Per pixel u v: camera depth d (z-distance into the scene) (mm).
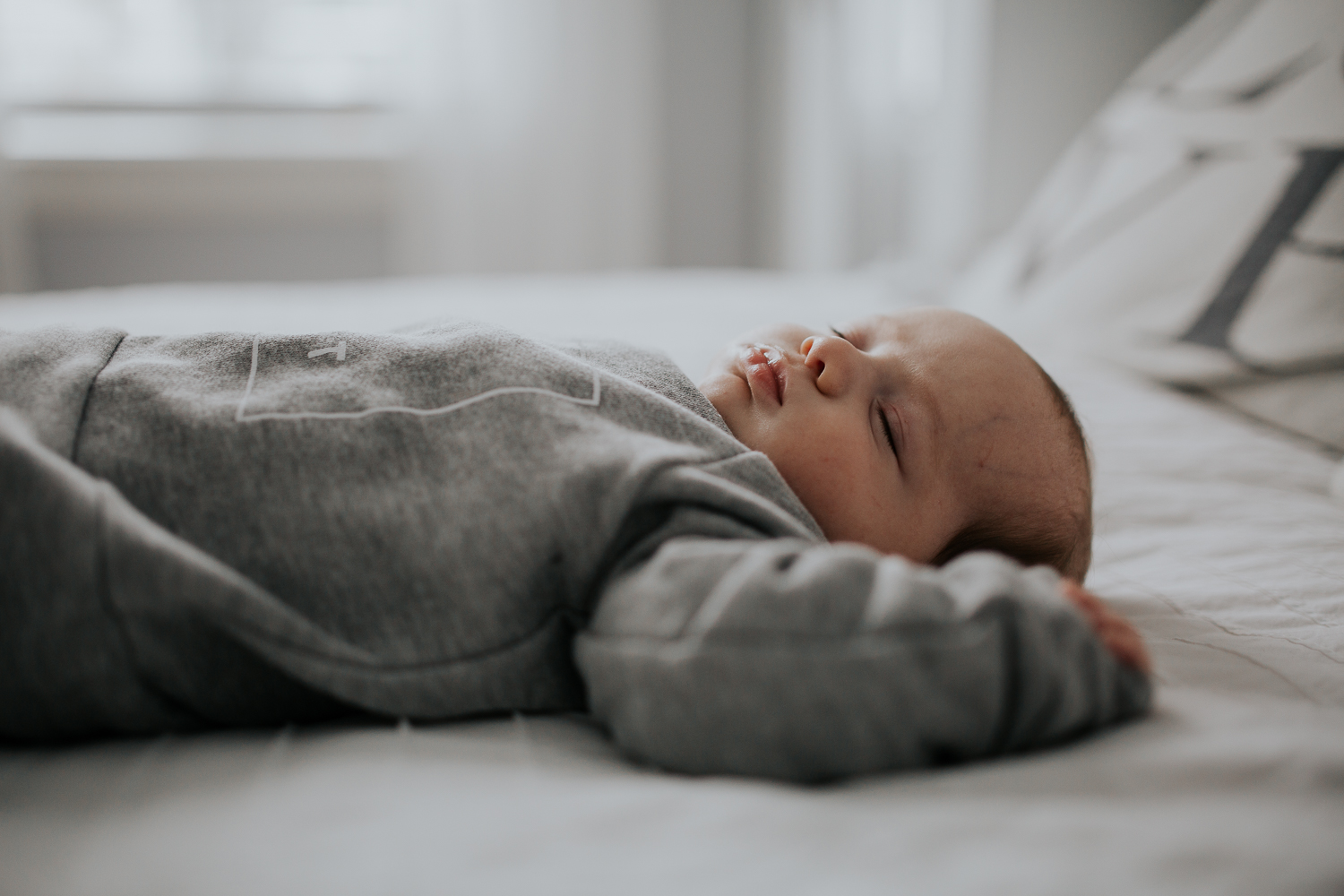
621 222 2510
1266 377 1170
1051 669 494
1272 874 395
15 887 391
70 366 634
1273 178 1249
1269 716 542
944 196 2479
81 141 2254
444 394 647
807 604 499
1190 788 463
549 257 2461
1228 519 921
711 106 2695
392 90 2338
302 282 2457
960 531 777
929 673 481
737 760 495
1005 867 400
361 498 590
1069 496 799
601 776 511
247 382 654
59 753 518
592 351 770
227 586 517
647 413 664
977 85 2363
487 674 577
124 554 502
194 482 583
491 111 2363
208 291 1608
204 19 2256
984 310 1588
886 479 738
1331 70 1261
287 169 2348
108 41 2227
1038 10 2266
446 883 396
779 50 2574
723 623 499
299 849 419
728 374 778
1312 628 705
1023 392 797
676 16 2621
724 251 2791
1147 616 739
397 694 556
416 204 2359
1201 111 1403
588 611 599
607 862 410
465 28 2312
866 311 1553
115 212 2295
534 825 437
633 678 518
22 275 2215
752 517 611
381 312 1413
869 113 2596
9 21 2172
